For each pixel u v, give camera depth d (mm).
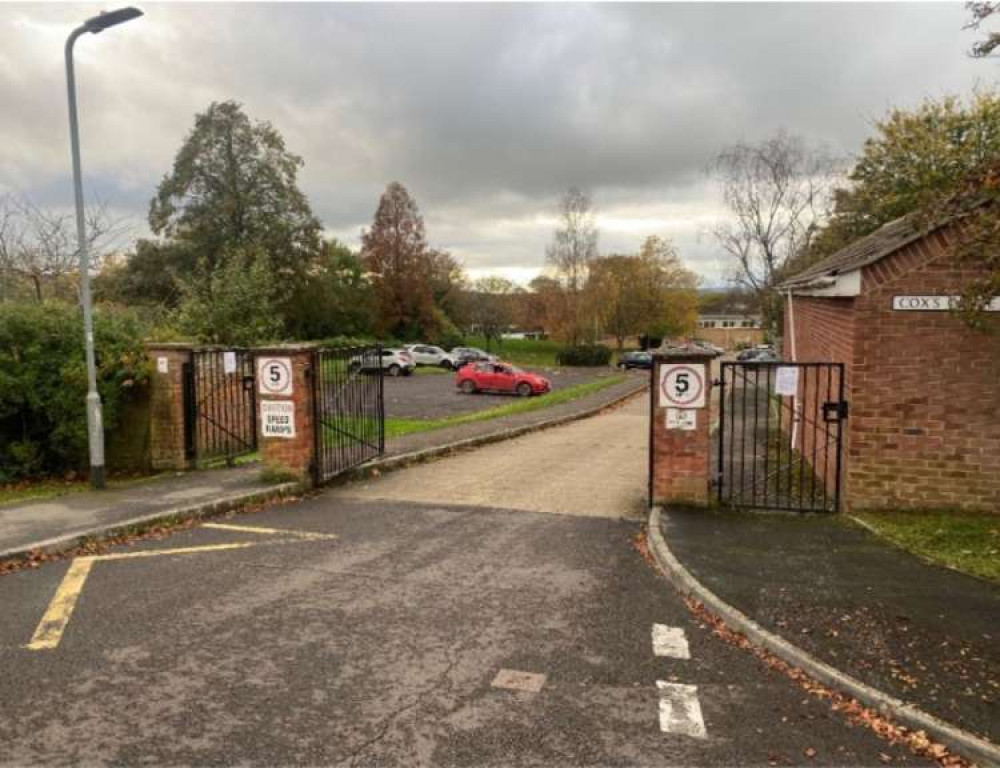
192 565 6598
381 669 4547
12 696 4188
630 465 12250
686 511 8195
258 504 9023
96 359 11383
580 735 3830
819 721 4000
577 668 4594
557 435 17344
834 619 5199
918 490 8047
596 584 6160
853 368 8047
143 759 3580
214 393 12094
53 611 5465
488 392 32781
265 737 3779
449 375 46062
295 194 44250
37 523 7637
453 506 8992
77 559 6797
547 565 6664
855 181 28969
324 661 4648
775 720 4004
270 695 4211
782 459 12328
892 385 7980
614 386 35188
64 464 12164
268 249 41781
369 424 11625
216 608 5539
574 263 56219
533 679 4438
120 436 12047
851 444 8141
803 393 11188
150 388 11711
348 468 10648
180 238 42125
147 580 6172
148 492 9148
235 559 6777
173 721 3928
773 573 6168
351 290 58844
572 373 50281
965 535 7156
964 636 4910
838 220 29984
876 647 4742
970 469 7926
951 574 6117
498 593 5914
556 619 5383
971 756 3658
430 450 13008
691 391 8305
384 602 5691
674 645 4949
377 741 3752
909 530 7348
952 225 7566
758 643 4953
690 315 71438
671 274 65312
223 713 4012
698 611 5570
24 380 11195
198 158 42062
